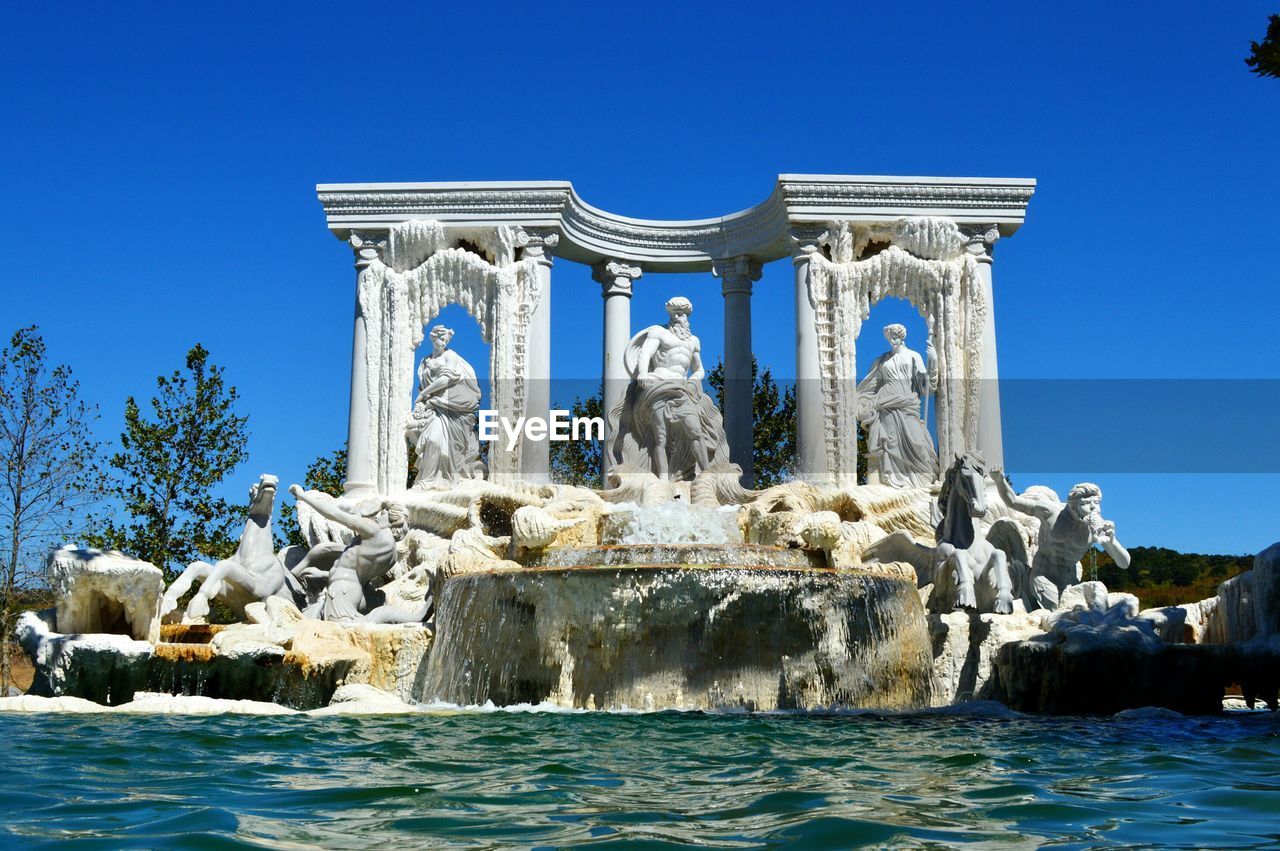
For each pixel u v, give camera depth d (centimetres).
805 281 2734
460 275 2748
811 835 690
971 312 2716
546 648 1767
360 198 2764
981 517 1906
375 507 2209
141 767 998
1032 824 727
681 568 1722
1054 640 1686
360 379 2728
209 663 1716
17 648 3434
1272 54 1591
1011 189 2747
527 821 741
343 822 738
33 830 711
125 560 1859
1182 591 3278
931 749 1139
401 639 1872
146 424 3309
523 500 2406
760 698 1752
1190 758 1055
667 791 864
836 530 2072
